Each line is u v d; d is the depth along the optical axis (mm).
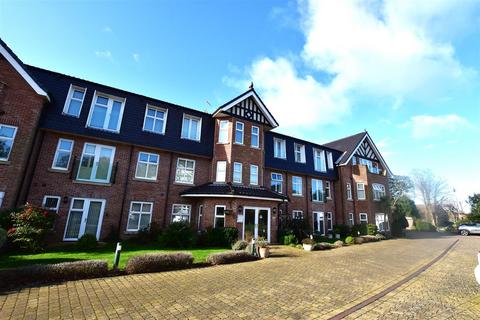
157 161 16094
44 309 5051
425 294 6887
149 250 11648
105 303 5480
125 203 14484
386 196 26766
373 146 29312
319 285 7387
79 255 9852
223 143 18016
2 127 11492
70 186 13211
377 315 5363
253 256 10938
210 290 6605
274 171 21156
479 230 29469
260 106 19781
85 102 14430
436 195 54469
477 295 6852
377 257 12727
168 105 17531
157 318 4844
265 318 5027
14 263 8086
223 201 15414
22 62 12219
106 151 14594
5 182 11023
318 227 22891
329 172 25297
